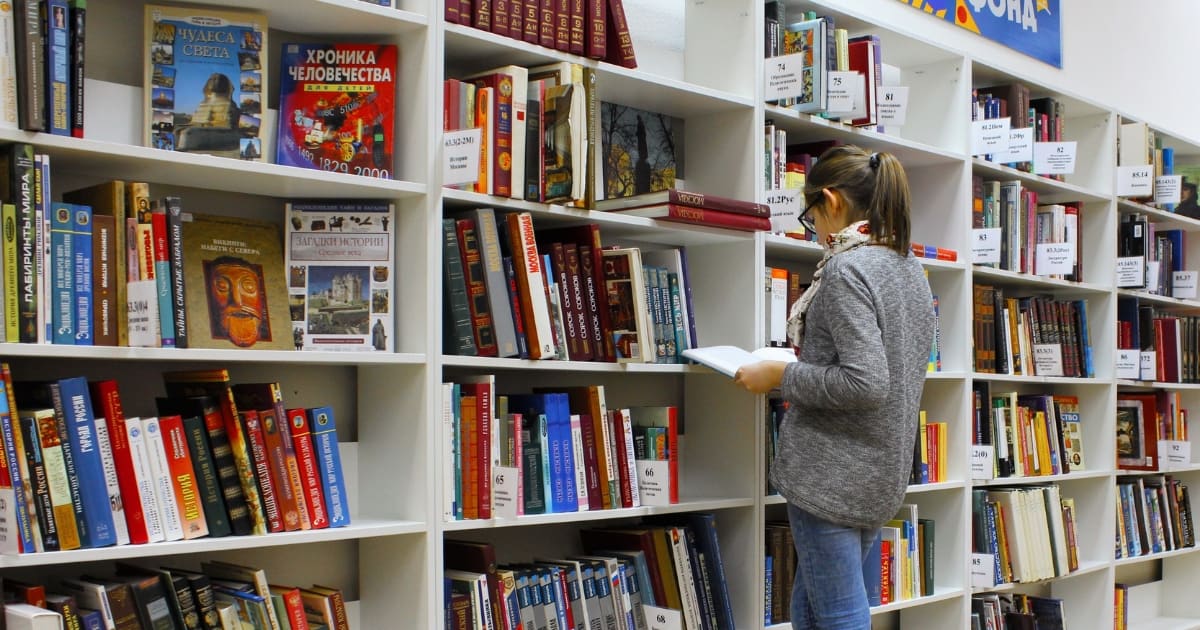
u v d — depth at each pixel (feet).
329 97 7.22
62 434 5.60
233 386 6.72
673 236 9.16
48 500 5.53
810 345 7.52
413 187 7.11
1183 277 15.19
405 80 7.34
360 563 7.76
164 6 6.61
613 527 9.25
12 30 5.57
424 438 7.13
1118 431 14.62
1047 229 13.10
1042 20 15.38
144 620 5.92
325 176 6.70
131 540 5.85
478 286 7.50
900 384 7.33
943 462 11.41
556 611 7.90
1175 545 15.57
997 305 12.24
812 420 7.50
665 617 8.40
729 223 8.86
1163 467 14.38
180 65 6.57
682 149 10.07
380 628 7.54
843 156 7.76
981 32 14.21
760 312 9.32
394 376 7.39
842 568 7.36
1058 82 15.70
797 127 10.21
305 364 7.61
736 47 9.67
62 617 5.52
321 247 7.22
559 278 8.04
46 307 5.60
